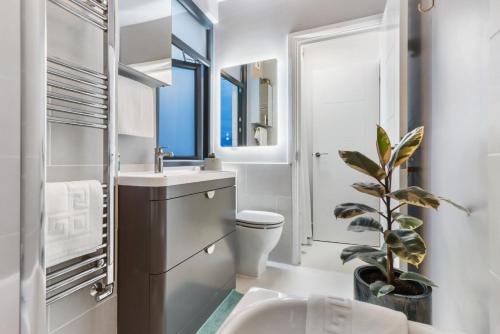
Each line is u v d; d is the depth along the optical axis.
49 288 0.85
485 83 0.78
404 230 1.02
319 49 2.80
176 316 1.21
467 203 0.89
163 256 1.14
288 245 2.32
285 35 2.37
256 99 2.50
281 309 0.75
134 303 1.15
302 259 2.45
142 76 1.54
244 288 1.87
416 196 0.92
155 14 1.62
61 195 0.86
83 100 1.04
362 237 2.84
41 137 0.73
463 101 0.93
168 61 1.72
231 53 2.58
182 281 1.26
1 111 0.74
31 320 0.72
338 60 2.95
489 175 0.64
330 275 2.11
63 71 0.95
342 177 2.91
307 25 2.28
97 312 1.07
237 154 2.57
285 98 2.39
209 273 1.52
